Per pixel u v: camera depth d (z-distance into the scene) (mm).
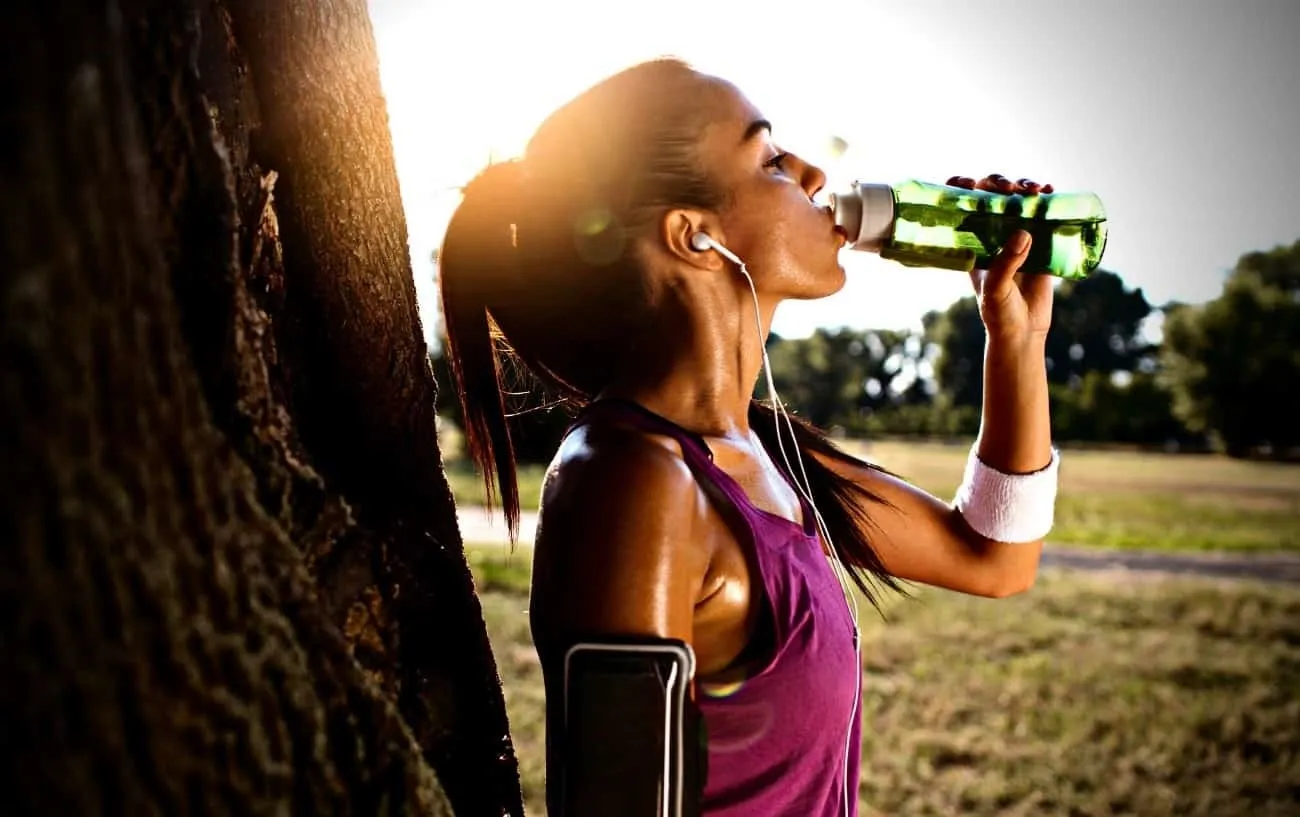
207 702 711
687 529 1001
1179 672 6500
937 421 59250
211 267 887
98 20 652
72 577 612
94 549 627
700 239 1137
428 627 1109
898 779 4719
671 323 1160
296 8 1079
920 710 5672
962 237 1382
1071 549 13094
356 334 1149
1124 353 77625
